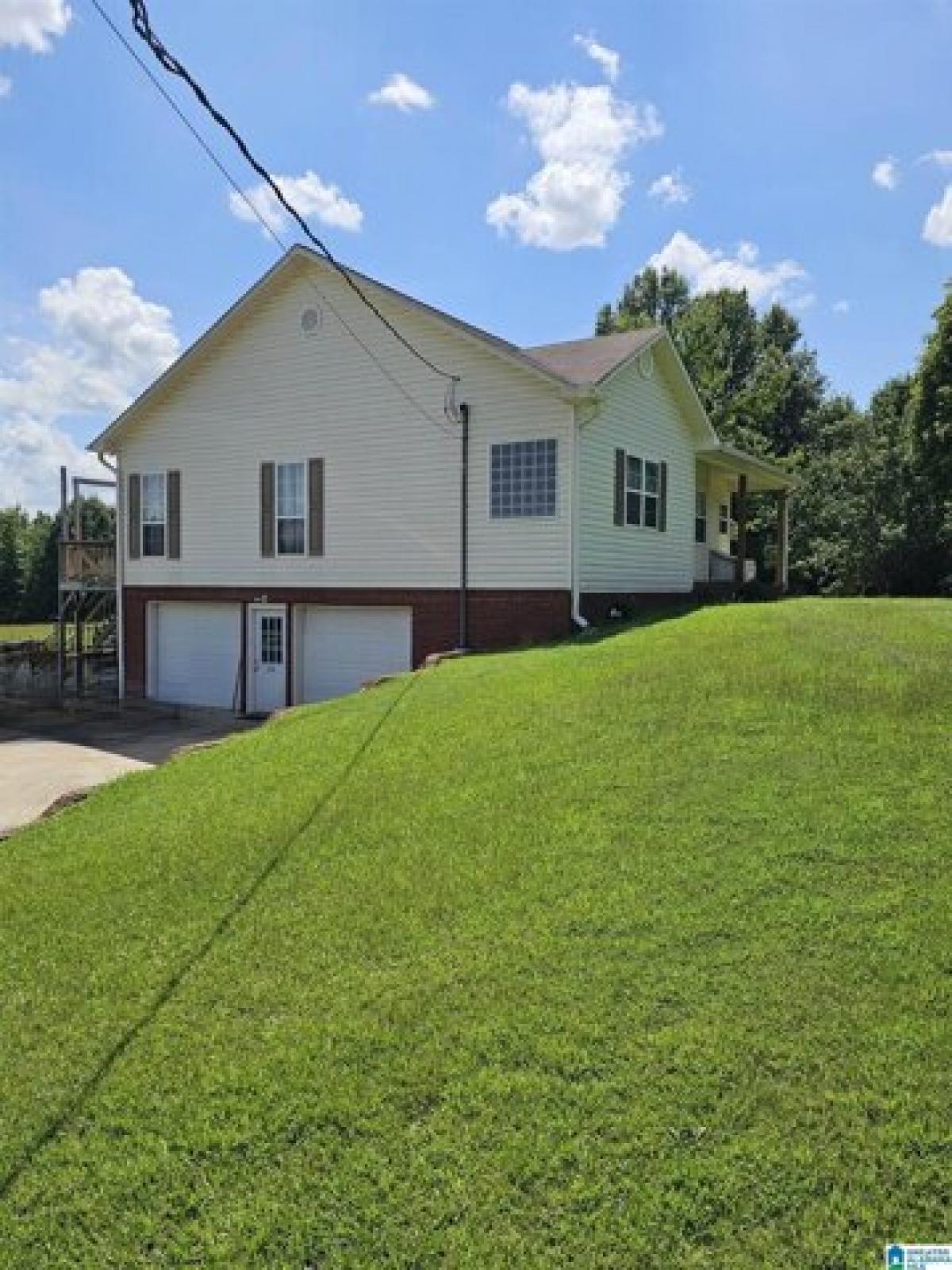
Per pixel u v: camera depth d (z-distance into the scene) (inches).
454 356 544.4
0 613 1894.7
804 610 463.8
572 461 506.9
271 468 625.0
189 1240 95.3
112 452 703.1
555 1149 102.3
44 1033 136.0
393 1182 100.1
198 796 258.7
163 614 698.2
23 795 416.5
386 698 356.8
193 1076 121.6
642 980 131.9
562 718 263.4
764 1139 100.7
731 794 193.0
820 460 1290.6
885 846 163.9
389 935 154.8
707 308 1587.1
